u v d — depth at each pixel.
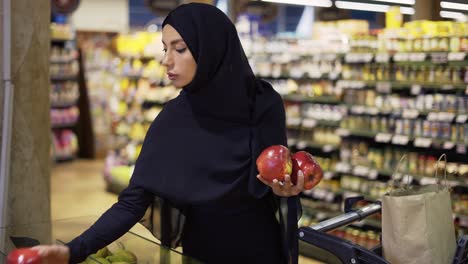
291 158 1.86
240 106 1.93
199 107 1.92
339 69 5.80
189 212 2.03
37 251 1.59
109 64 10.82
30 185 3.05
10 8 2.87
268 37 6.96
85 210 6.82
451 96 4.98
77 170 9.58
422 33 5.11
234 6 8.25
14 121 2.95
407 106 5.26
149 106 8.22
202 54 1.83
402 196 1.99
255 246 2.00
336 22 6.12
